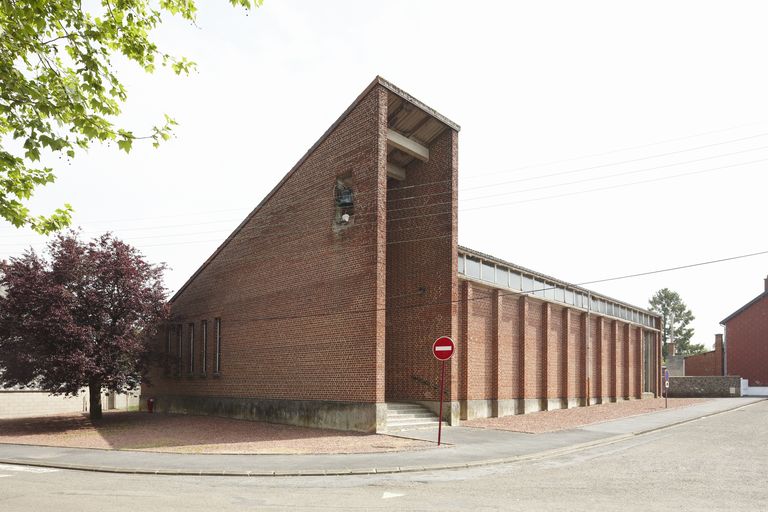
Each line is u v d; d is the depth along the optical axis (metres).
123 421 28.69
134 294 27.67
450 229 24.81
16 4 7.07
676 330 104.62
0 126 7.95
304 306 24.73
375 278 21.55
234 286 29.52
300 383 24.33
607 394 40.72
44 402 35.19
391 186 27.30
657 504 9.84
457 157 25.50
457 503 9.89
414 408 24.27
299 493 10.94
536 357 32.09
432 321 24.88
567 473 13.38
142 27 8.34
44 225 8.53
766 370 54.28
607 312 41.78
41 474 13.65
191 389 31.98
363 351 21.67
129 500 10.12
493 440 19.12
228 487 11.66
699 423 26.19
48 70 7.46
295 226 25.89
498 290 28.64
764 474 13.11
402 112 24.16
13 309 25.38
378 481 12.41
